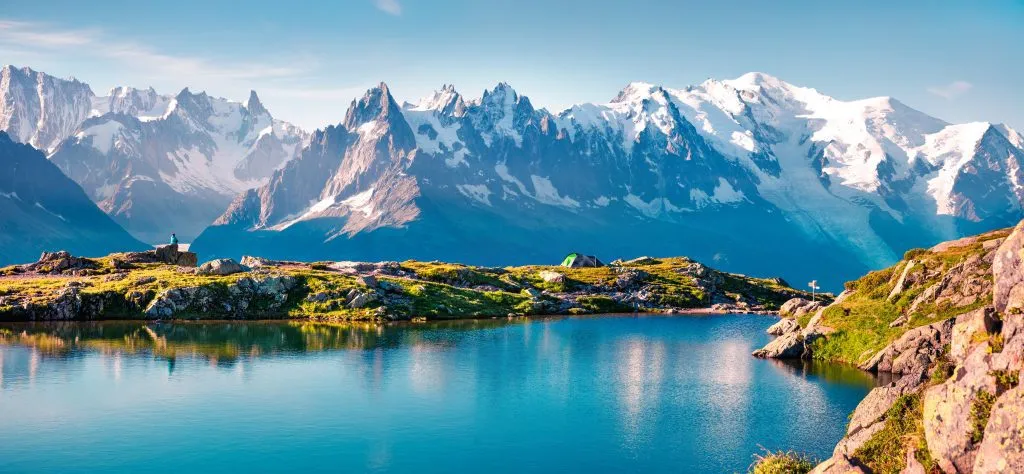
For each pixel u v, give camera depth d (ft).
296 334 512.63
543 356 438.40
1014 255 130.21
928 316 380.58
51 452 250.16
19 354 412.57
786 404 318.86
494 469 241.76
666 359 430.61
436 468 242.37
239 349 443.32
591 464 247.50
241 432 274.98
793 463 197.77
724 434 277.85
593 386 355.56
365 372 380.58
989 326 131.75
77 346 443.32
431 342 487.20
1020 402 111.14
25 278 654.53
